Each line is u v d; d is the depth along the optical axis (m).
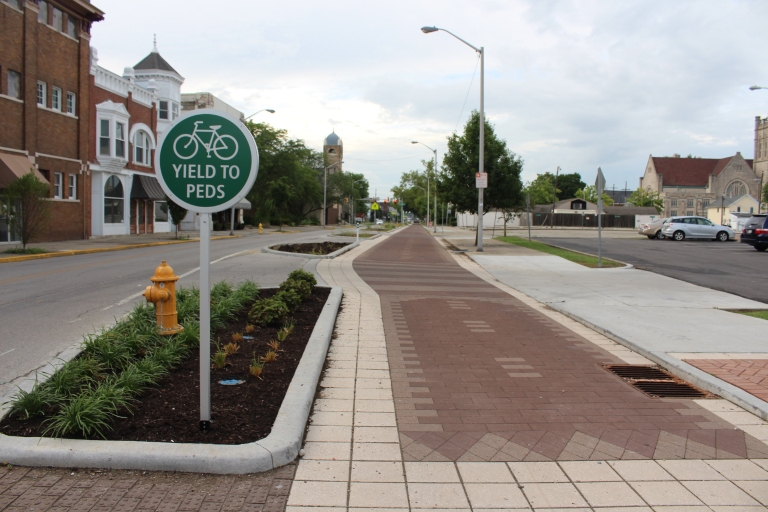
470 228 74.62
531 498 3.39
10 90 23.77
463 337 7.64
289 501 3.29
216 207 4.07
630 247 27.25
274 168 63.56
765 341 7.36
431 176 80.62
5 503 3.17
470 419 4.63
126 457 3.58
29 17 24.28
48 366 5.30
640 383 5.70
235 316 8.05
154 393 4.81
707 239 34.28
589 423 4.59
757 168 103.88
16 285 12.05
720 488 3.55
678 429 4.49
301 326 7.70
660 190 108.25
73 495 3.28
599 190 18.17
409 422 4.54
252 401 4.65
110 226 32.81
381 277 14.62
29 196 20.19
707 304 10.72
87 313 8.89
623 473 3.73
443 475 3.65
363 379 5.66
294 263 17.64
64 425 3.85
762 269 17.44
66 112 27.41
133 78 35.69
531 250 25.52
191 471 3.58
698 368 5.96
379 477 3.61
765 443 4.25
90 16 28.52
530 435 4.32
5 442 3.69
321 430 4.34
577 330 8.32
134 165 35.25
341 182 90.12
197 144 4.09
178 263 17.23
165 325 6.52
